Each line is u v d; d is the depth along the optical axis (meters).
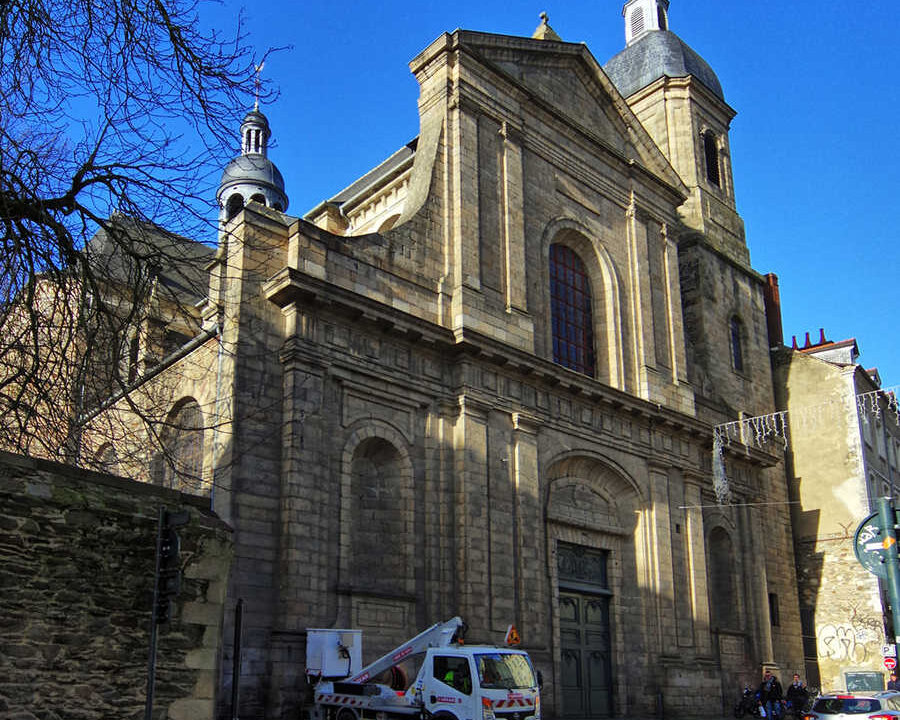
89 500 12.56
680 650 28.86
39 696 11.62
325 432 21.47
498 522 24.14
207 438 21.58
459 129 27.08
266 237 22.38
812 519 38.34
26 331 11.88
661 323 32.94
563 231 30.67
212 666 13.43
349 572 21.11
